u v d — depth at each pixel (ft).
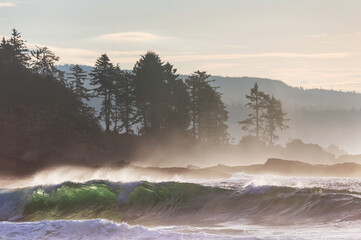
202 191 186.91
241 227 147.43
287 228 141.79
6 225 129.90
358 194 169.17
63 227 125.59
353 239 114.93
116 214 185.68
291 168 421.59
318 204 161.48
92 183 201.98
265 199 172.24
